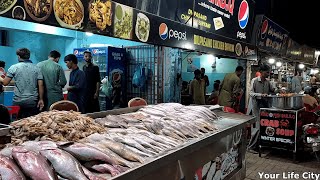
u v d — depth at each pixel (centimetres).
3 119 320
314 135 586
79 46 1002
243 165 471
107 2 337
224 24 628
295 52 1252
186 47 487
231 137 423
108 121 324
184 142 288
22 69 475
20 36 1025
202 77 881
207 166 353
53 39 1055
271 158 614
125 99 793
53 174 168
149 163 214
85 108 607
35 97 490
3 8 238
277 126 601
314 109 706
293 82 1228
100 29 330
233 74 731
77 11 302
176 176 285
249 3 725
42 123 249
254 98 646
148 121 331
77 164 188
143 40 396
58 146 204
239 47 681
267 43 879
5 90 639
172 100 693
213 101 895
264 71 674
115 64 759
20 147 183
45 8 270
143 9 400
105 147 228
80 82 584
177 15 478
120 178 183
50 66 511
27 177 163
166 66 698
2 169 154
